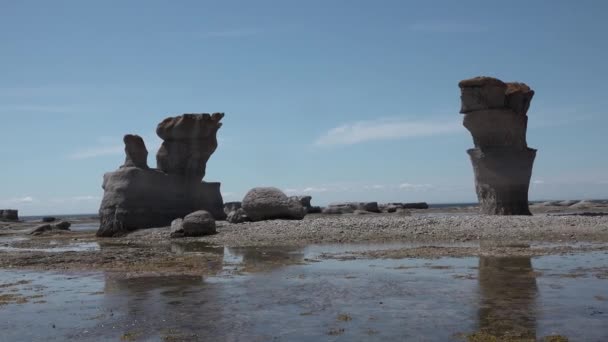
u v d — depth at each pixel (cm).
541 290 1480
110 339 1130
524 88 4341
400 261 2133
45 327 1241
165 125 4606
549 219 3447
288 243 2994
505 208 4144
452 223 3388
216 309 1373
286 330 1155
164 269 2095
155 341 1102
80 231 5469
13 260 2428
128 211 4244
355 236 3133
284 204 4169
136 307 1422
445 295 1459
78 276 1989
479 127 4172
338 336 1097
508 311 1261
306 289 1603
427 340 1056
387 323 1188
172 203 4466
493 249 2383
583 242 2617
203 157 4697
